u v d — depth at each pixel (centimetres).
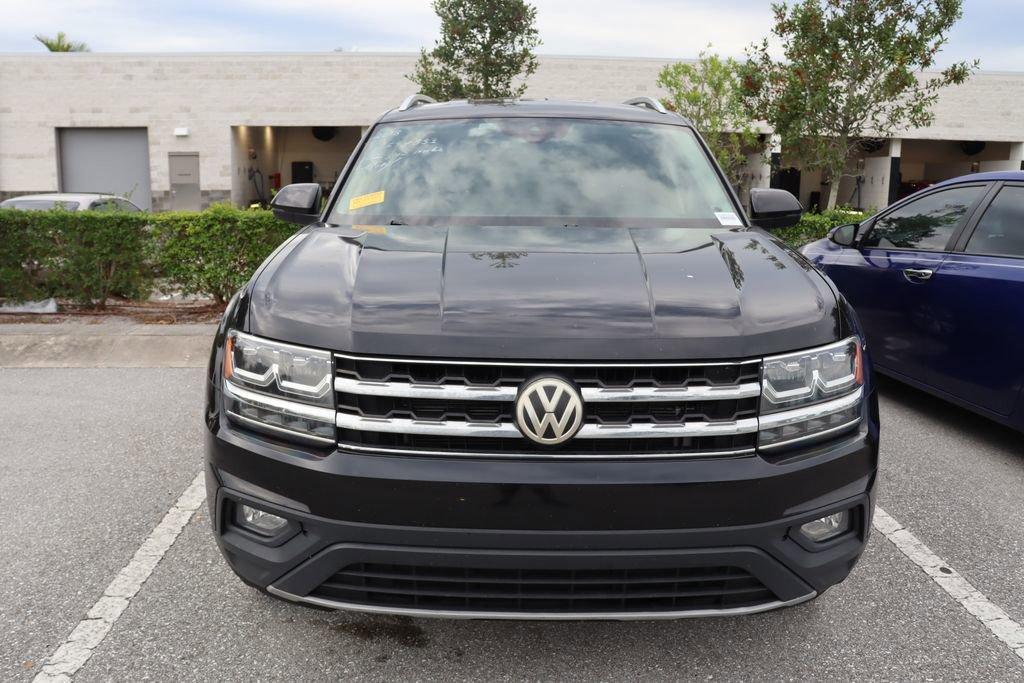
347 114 2423
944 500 389
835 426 230
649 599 220
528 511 208
